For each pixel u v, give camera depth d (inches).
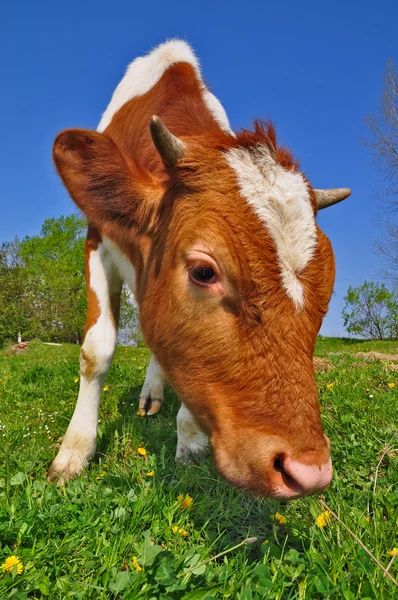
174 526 23.3
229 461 20.1
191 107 32.9
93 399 32.8
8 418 42.1
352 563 19.9
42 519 22.4
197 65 41.0
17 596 17.7
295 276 20.9
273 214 21.5
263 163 23.3
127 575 18.8
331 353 104.0
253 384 20.2
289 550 21.2
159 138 23.4
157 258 25.5
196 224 22.2
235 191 22.1
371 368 62.9
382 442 33.8
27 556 20.1
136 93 39.8
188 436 32.9
